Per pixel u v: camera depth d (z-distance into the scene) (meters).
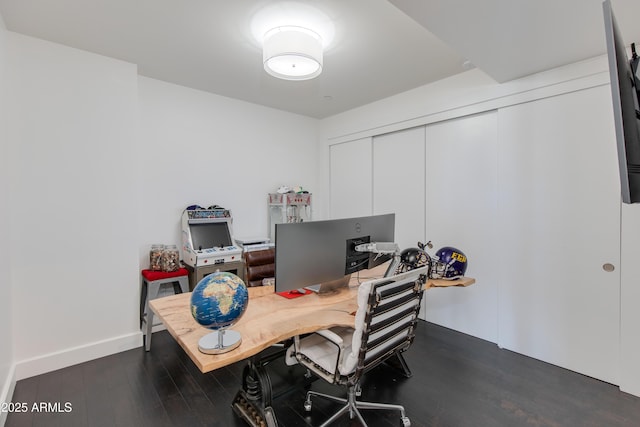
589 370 2.31
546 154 2.47
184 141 3.34
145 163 3.10
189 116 3.36
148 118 3.10
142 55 2.62
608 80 2.17
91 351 2.56
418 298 1.81
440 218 3.22
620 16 1.71
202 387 2.20
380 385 2.23
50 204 2.40
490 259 2.87
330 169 4.43
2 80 2.09
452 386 2.21
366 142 3.92
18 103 2.27
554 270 2.46
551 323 2.48
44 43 2.37
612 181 2.19
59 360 2.43
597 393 2.12
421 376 2.34
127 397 2.08
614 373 2.20
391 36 2.30
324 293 2.07
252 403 1.77
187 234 3.16
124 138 2.72
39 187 2.36
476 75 2.86
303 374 2.38
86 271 2.56
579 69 2.28
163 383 2.25
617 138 0.99
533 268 2.56
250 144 3.86
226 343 1.33
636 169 1.06
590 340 2.30
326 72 2.94
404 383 2.25
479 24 1.76
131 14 2.05
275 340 1.42
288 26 2.16
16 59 2.27
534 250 2.55
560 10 1.61
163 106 3.19
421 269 1.75
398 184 3.61
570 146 2.36
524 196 2.60
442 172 3.20
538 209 2.53
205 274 3.04
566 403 2.02
